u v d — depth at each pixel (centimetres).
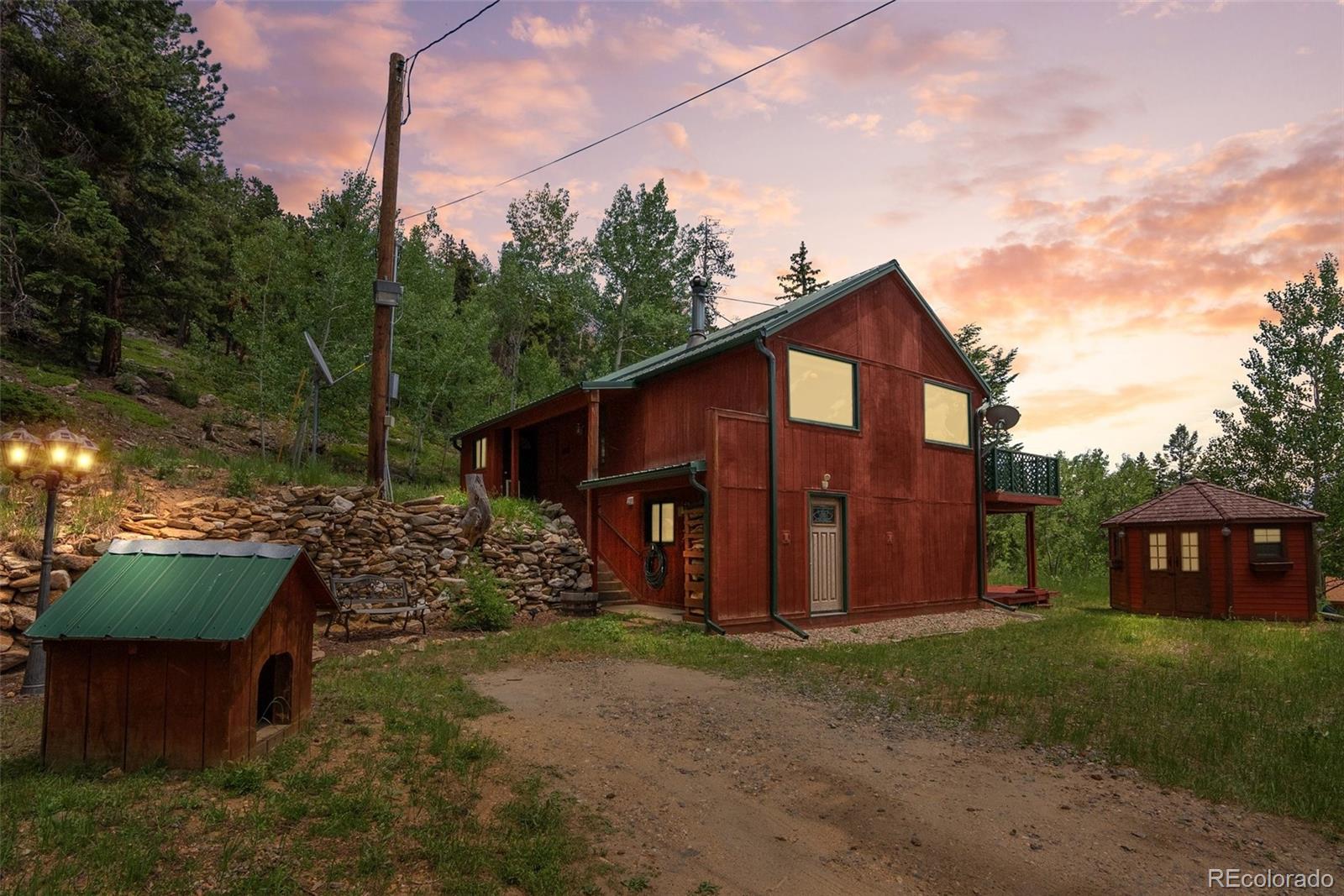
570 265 3375
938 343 1638
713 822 437
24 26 1611
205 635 434
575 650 954
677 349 1933
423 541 1164
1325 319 2136
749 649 1007
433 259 2989
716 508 1153
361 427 2473
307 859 348
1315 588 1447
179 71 2312
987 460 1692
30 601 748
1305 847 413
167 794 407
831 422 1365
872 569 1398
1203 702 719
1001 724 650
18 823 366
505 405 2930
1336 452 2078
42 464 873
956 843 414
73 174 1691
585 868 369
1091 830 433
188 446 1850
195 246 2303
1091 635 1198
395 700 646
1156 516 1652
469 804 430
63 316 2119
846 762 545
